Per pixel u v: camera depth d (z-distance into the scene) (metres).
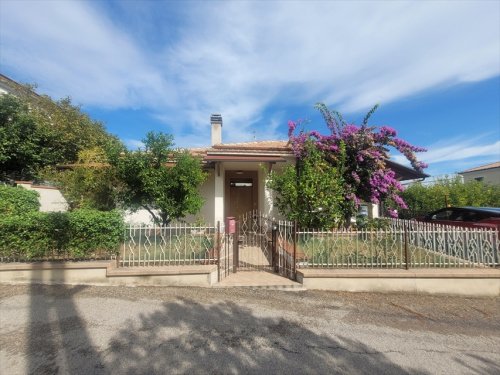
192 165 8.02
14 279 5.35
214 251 5.91
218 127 13.79
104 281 5.45
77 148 13.35
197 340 3.58
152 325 3.93
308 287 5.62
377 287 5.67
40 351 3.20
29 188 9.53
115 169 8.10
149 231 5.82
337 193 7.79
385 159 9.45
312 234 6.03
